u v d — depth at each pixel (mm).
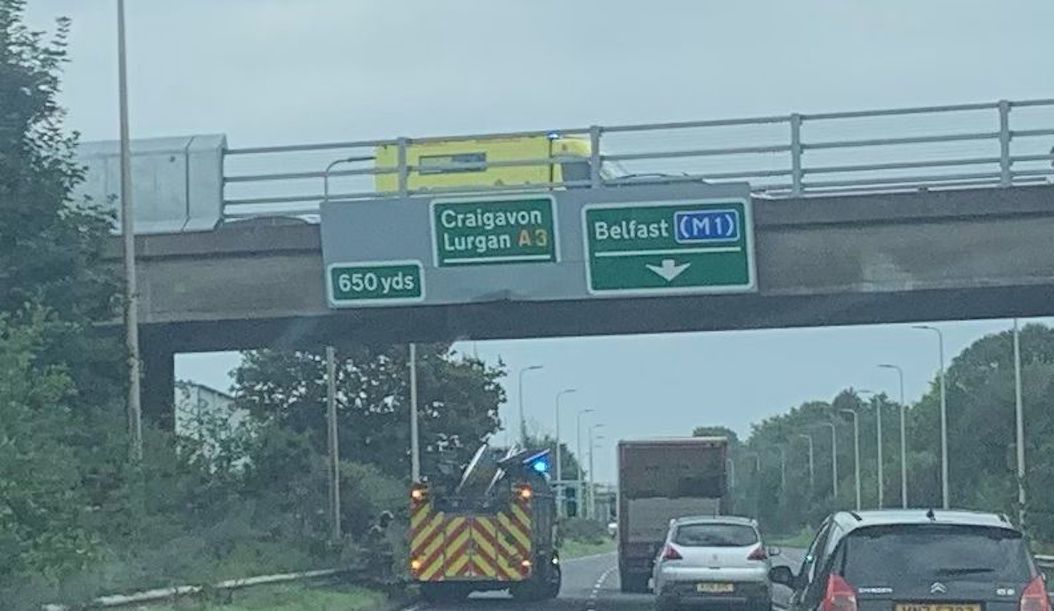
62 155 28375
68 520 21406
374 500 46531
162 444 33125
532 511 35562
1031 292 29281
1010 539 14461
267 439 40344
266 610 28781
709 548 31250
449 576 35062
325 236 30062
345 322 31875
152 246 30672
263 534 37656
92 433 27031
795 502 157875
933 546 14383
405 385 58594
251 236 30578
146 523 29109
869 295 29172
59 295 27609
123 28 29250
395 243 29828
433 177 32906
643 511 44000
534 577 36062
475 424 60750
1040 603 14109
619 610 34188
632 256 29109
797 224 28891
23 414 21047
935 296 29531
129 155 29312
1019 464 53812
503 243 29500
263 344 35812
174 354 37000
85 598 23000
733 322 33312
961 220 28609
